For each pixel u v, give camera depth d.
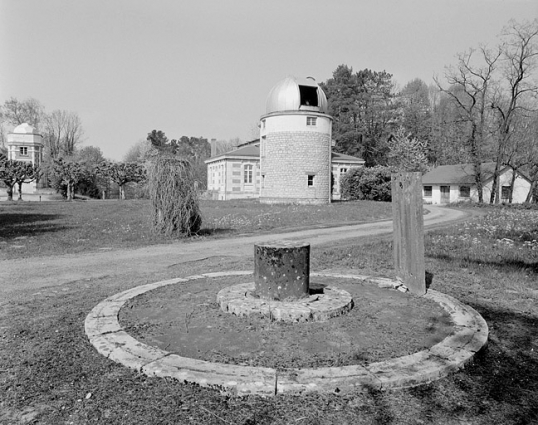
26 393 3.69
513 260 10.02
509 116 41.16
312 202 37.75
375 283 7.74
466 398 3.63
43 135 78.56
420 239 6.90
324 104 38.78
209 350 4.47
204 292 6.96
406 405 3.49
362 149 65.62
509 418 3.35
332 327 5.16
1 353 4.56
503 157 42.81
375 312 5.86
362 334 4.95
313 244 13.99
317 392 3.60
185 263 10.70
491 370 4.18
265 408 3.41
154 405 3.45
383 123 66.75
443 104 66.12
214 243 14.60
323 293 6.38
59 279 8.73
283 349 4.48
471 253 11.12
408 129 65.38
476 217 25.06
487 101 42.59
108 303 6.29
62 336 5.05
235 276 8.38
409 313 5.84
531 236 14.54
